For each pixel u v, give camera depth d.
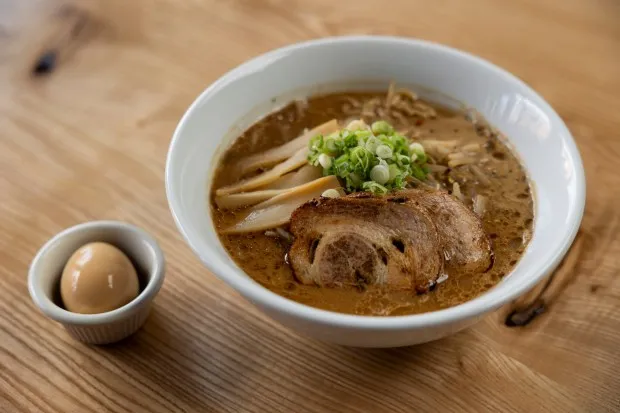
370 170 0.53
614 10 0.75
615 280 0.55
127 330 0.51
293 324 0.46
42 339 0.51
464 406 0.48
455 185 0.55
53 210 0.58
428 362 0.50
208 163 0.55
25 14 0.74
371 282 0.50
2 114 0.65
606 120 0.65
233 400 0.49
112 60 0.70
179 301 0.53
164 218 0.58
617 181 0.61
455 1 0.76
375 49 0.61
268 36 0.73
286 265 0.51
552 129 0.55
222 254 0.48
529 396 0.49
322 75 0.61
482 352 0.51
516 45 0.72
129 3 0.75
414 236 0.50
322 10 0.75
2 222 0.57
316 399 0.49
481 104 0.60
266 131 0.59
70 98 0.67
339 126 0.59
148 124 0.65
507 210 0.54
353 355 0.51
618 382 0.49
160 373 0.50
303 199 0.53
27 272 0.55
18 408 0.48
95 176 0.61
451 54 0.60
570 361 0.50
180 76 0.69
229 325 0.52
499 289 0.45
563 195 0.52
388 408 0.48
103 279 0.50
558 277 0.54
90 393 0.49
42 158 0.62
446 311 0.44
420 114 0.61
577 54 0.71
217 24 0.74
